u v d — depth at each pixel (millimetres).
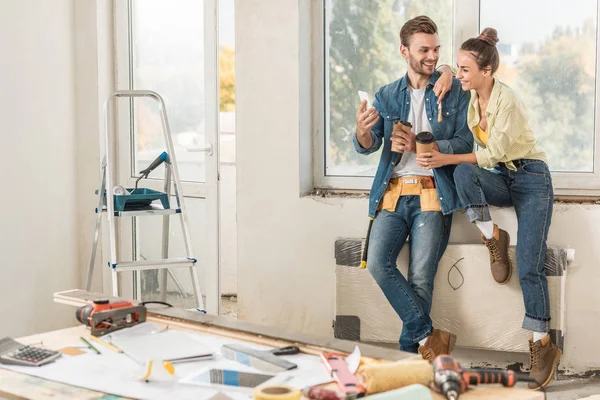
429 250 3590
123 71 4605
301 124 4086
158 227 4551
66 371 1810
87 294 2457
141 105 4594
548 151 3857
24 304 4160
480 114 3572
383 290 3609
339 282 3883
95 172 4520
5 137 4016
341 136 4188
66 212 4441
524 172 3482
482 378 1682
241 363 1876
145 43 4562
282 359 1854
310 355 1936
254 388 1642
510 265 3598
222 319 2213
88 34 4480
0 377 1773
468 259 3678
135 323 2188
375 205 3703
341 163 4203
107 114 3822
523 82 3857
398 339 3809
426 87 3688
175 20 4410
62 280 4418
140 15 4570
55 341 2062
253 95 4137
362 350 1902
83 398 1637
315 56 4152
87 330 2176
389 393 1537
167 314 2273
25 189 4148
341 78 4156
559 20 3781
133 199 3863
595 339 3682
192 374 1775
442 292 3727
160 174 4539
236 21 4145
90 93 4504
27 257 4172
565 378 3707
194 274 3922
